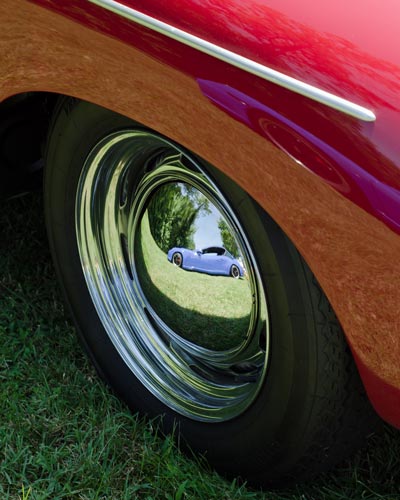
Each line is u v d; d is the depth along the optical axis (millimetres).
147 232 2295
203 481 2221
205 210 2090
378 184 1620
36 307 2885
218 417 2225
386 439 2361
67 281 2529
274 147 1709
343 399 1985
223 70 1734
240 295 2094
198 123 1809
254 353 2158
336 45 1676
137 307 2432
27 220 3154
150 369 2406
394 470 2316
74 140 2264
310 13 1722
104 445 2361
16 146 2445
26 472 2295
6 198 2592
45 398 2512
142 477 2271
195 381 2324
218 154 1813
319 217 1714
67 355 2699
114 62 1889
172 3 1783
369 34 1684
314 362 1930
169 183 2164
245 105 1718
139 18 1805
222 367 2266
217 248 2102
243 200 1898
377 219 1633
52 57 2006
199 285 2195
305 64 1668
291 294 1898
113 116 2102
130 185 2305
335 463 2139
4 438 2352
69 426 2430
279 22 1717
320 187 1683
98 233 2416
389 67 1643
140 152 2189
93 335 2512
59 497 2197
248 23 1724
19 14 2010
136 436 2389
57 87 2053
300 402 1986
